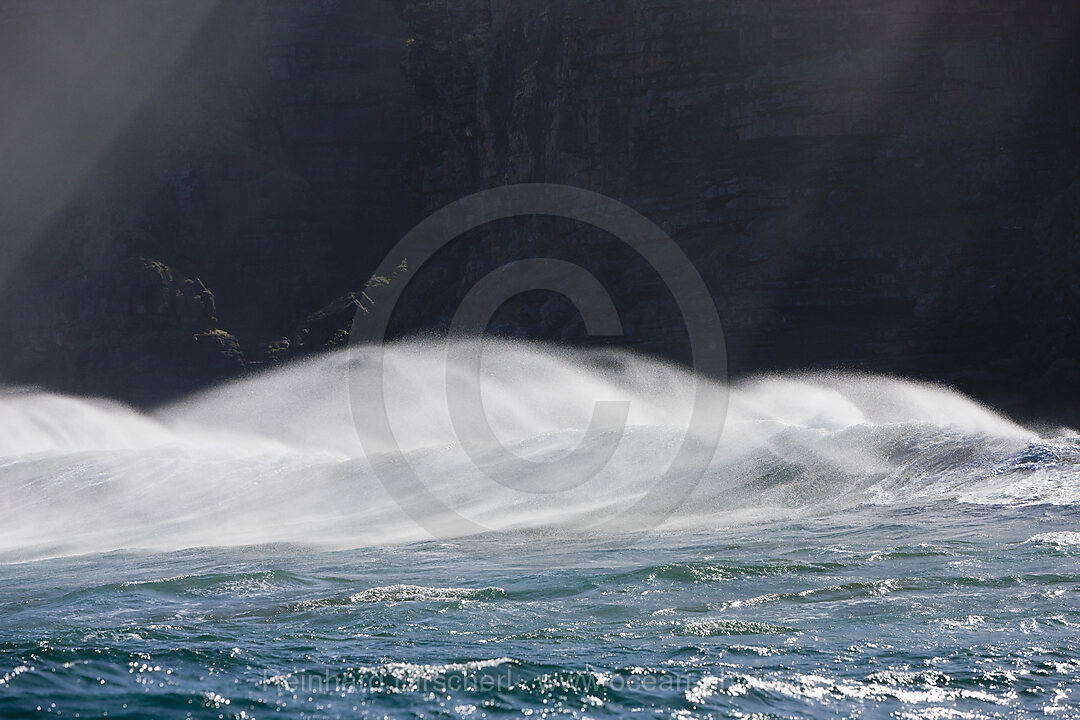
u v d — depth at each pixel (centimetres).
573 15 7694
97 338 10519
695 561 2091
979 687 1259
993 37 6950
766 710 1196
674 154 7638
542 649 1460
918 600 1688
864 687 1264
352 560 2459
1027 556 1981
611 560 2203
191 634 1616
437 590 1891
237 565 2492
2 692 1246
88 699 1231
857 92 7075
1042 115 6831
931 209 6800
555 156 8075
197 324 10538
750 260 7100
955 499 2714
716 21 7381
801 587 1822
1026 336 6394
